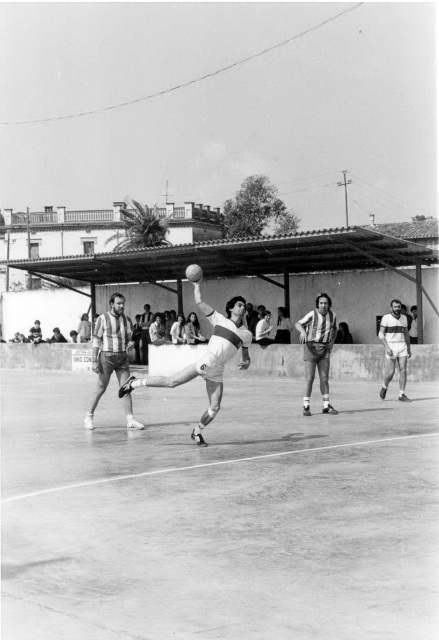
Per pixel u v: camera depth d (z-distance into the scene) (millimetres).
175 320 26688
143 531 5965
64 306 32281
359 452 9078
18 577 5023
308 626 4090
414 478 7590
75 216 67562
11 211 67812
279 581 4777
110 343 11461
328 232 19359
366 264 24469
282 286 25562
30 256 65812
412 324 21688
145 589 4730
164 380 9891
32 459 9156
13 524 6254
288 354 20359
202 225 66500
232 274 27500
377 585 4648
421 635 3938
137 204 63875
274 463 8516
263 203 64000
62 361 26328
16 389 19203
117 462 8836
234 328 9656
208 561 5203
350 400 15039
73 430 11586
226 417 12695
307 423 11766
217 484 7520
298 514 6316
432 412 12883
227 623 4172
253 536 5738
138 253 23609
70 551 5523
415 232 36688
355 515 6234
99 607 4473
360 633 3979
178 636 4027
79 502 6934
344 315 25141
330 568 4977
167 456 9148
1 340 31000
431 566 4969
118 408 14562
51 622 4273
